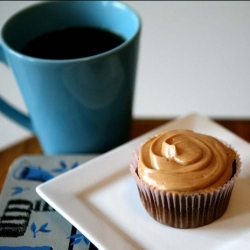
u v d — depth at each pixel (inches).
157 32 20.0
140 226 14.2
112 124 16.3
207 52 19.8
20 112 17.1
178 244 13.6
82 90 15.0
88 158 16.7
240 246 13.3
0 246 14.1
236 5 18.7
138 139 16.4
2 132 20.9
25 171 16.4
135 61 15.6
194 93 20.4
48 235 14.3
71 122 15.8
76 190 15.0
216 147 13.9
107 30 16.5
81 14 16.6
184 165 13.4
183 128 16.8
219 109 19.6
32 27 16.2
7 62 15.5
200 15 19.3
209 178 13.2
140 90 20.9
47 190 14.8
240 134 17.8
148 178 13.5
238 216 14.2
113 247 13.3
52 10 16.3
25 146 18.5
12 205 15.3
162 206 13.7
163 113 21.1
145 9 19.6
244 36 19.1
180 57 20.3
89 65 14.4
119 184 15.3
